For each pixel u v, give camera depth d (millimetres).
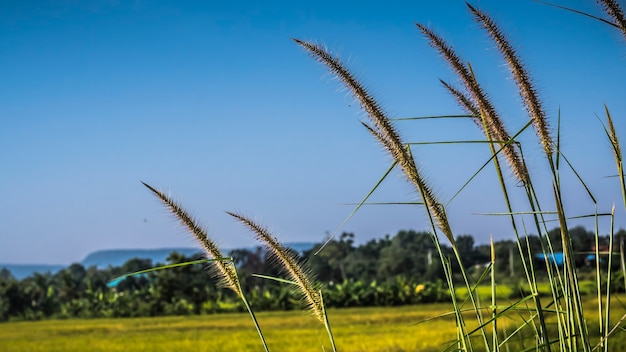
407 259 67375
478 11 2848
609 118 2736
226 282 2738
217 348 24000
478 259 22953
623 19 2666
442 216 2787
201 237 2746
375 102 2646
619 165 2740
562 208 2668
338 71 2600
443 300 49750
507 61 2803
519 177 2854
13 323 51250
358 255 75500
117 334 33469
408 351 18938
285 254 2791
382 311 42938
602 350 2797
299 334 27562
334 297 51469
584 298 12180
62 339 31125
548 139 2752
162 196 2725
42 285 67062
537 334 2920
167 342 27422
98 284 70812
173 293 56875
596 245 2828
